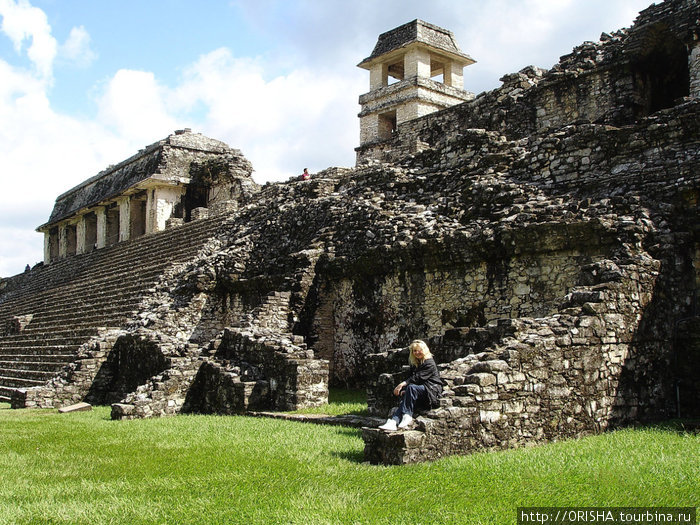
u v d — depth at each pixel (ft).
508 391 25.58
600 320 29.91
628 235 34.86
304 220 63.72
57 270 122.72
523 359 26.40
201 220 93.45
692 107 38.60
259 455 26.43
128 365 56.54
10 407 55.52
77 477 24.40
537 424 26.32
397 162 61.93
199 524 17.90
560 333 28.17
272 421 37.29
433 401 24.82
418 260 46.14
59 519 19.01
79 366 57.57
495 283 41.63
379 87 116.26
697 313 34.94
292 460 24.99
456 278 44.11
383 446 23.59
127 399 44.55
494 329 30.66
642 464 21.63
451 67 116.57
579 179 43.01
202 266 69.31
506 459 22.71
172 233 95.86
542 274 39.14
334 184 70.64
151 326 61.26
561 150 44.70
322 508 18.49
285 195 75.15
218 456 26.71
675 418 32.60
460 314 43.45
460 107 76.54
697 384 32.94
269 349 43.50
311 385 41.16
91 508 19.89
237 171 109.70
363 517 17.54
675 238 34.96
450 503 18.34
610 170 41.68
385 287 49.62
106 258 105.91
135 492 21.66
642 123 40.68
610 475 20.29
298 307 53.52
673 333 33.91
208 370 46.34
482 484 19.83
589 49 61.31
